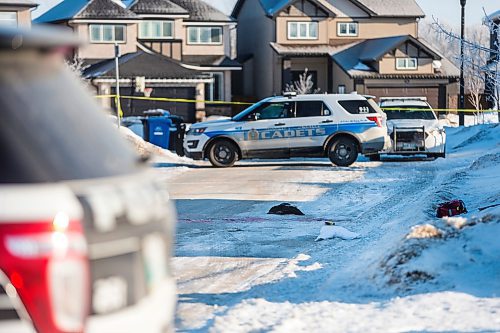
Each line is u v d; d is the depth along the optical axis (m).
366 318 16.66
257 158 59.28
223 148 58.44
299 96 59.34
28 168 8.08
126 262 8.56
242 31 155.00
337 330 15.85
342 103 59.06
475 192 37.94
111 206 8.44
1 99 8.25
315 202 39.25
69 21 128.75
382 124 58.75
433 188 42.72
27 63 8.53
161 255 9.40
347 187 44.81
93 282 8.13
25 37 8.26
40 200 7.90
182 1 140.00
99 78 118.81
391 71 136.50
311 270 22.53
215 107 133.38
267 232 30.36
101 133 9.19
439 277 18.98
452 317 16.30
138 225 8.82
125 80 120.19
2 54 8.30
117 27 130.00
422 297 17.81
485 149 70.25
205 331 16.39
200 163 62.03
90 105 9.34
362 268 21.00
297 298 19.02
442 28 46.66
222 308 18.45
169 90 124.62
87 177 8.52
